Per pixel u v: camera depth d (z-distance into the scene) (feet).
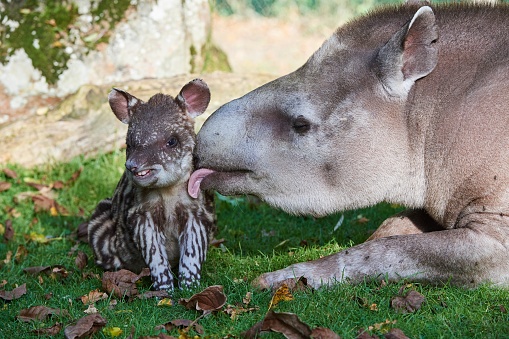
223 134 27.30
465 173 26.76
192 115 27.22
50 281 29.35
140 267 29.09
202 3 51.24
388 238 26.78
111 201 29.66
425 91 27.40
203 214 27.30
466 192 26.84
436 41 26.99
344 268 26.45
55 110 46.11
